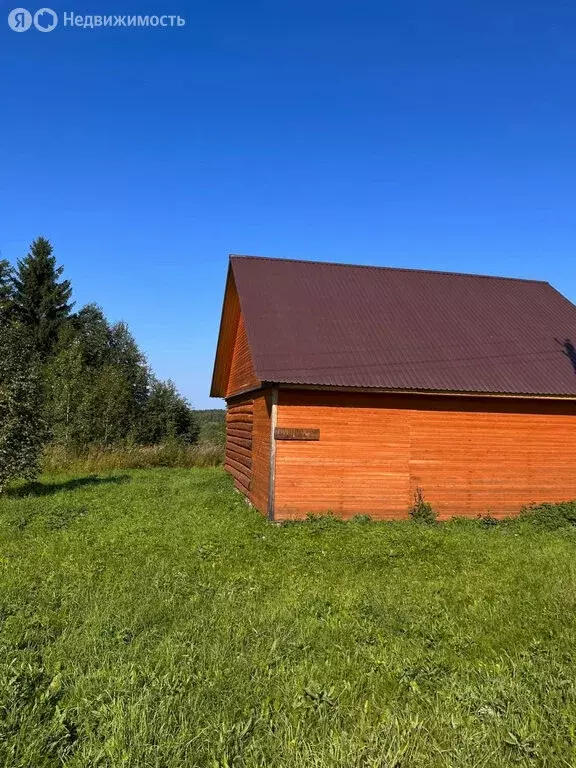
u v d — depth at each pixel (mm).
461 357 13859
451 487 13141
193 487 17453
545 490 13758
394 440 12797
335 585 7066
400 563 8312
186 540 9422
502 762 3395
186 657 4633
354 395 12602
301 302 14594
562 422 13992
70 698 4000
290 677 4406
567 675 4504
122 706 3805
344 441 12492
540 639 5266
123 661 4578
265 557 8461
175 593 6375
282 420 12180
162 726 3568
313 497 12242
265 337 12945
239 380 17203
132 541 9234
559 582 7195
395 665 4672
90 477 19781
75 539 9375
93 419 28734
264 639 5090
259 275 15391
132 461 25328
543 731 3703
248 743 3527
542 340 15328
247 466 15102
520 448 13648
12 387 14406
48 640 5047
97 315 47562
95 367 40844
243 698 4031
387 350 13469
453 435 13203
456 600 6508
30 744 3344
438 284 17219
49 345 43000
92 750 3359
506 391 13070
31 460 14828
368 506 12570
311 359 12586
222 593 6391
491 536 11016
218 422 48219
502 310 16422
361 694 4230
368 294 15789
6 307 17109
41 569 7344
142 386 43000
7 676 4109
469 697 4109
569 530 11867
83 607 5867
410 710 3936
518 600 6445
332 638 5250
